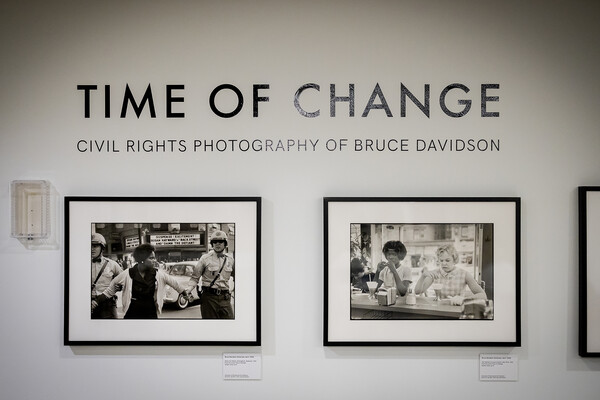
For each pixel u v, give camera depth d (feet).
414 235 5.41
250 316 5.41
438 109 5.49
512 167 5.45
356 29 5.49
